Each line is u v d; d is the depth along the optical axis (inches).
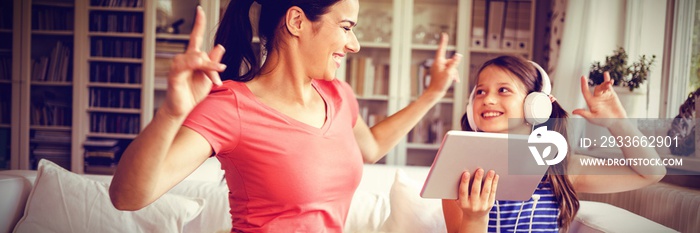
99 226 63.4
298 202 35.6
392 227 66.2
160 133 26.8
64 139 169.5
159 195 29.4
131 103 170.2
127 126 170.4
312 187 35.7
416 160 173.6
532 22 167.3
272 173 34.9
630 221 56.8
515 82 54.1
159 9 168.4
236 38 39.0
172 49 168.1
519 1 168.1
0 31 166.7
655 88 106.5
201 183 74.6
